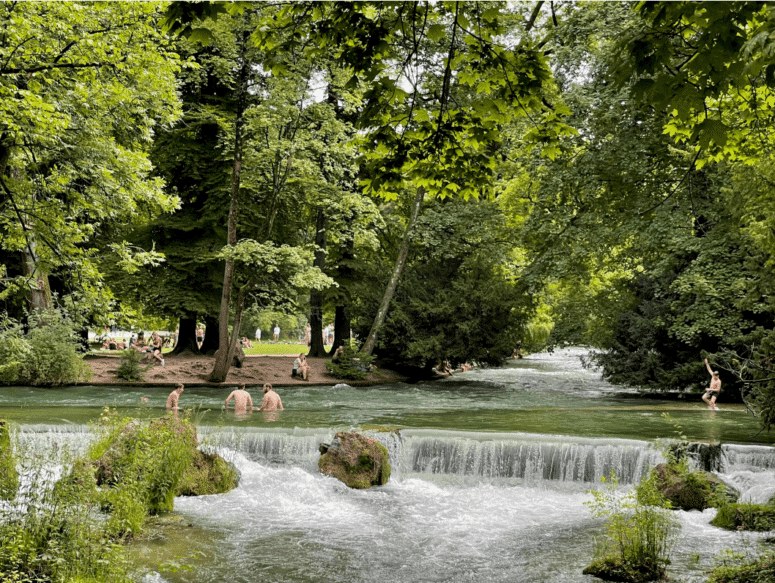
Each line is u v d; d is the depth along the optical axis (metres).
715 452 13.63
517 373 40.75
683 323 23.47
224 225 31.81
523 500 12.89
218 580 8.46
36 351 24.72
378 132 7.38
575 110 23.95
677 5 4.88
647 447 13.79
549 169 25.52
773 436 15.34
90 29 14.33
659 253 25.00
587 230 25.16
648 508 9.10
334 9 6.18
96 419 16.73
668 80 5.10
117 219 27.16
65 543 7.50
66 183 15.95
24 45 13.45
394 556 9.60
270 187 28.81
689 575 8.49
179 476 11.73
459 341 32.81
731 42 4.72
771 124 9.50
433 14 6.51
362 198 29.50
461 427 16.88
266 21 6.39
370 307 34.81
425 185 8.23
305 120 26.80
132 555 9.07
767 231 14.19
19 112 13.34
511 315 34.19
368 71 6.61
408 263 37.09
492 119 7.22
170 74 17.23
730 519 10.77
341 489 13.40
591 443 14.16
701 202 23.20
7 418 17.00
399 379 34.34
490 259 33.16
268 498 12.61
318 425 16.97
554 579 8.61
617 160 23.42
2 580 6.52
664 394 27.69
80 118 15.99
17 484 8.92
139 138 21.20
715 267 22.94
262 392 26.80
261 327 67.19
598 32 22.83
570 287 30.23
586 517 11.65
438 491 13.54
